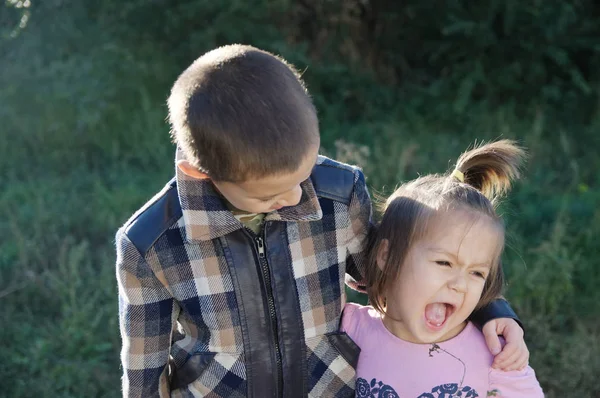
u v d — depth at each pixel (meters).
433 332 1.97
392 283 2.00
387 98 7.10
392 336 2.04
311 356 1.90
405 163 5.29
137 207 4.86
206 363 1.84
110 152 5.91
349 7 7.27
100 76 6.43
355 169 1.97
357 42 7.54
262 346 1.83
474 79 6.86
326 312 1.91
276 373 1.85
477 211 1.97
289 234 1.85
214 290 1.80
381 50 7.60
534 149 5.92
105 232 4.59
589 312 3.89
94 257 4.34
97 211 4.80
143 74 6.47
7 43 6.75
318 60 7.32
